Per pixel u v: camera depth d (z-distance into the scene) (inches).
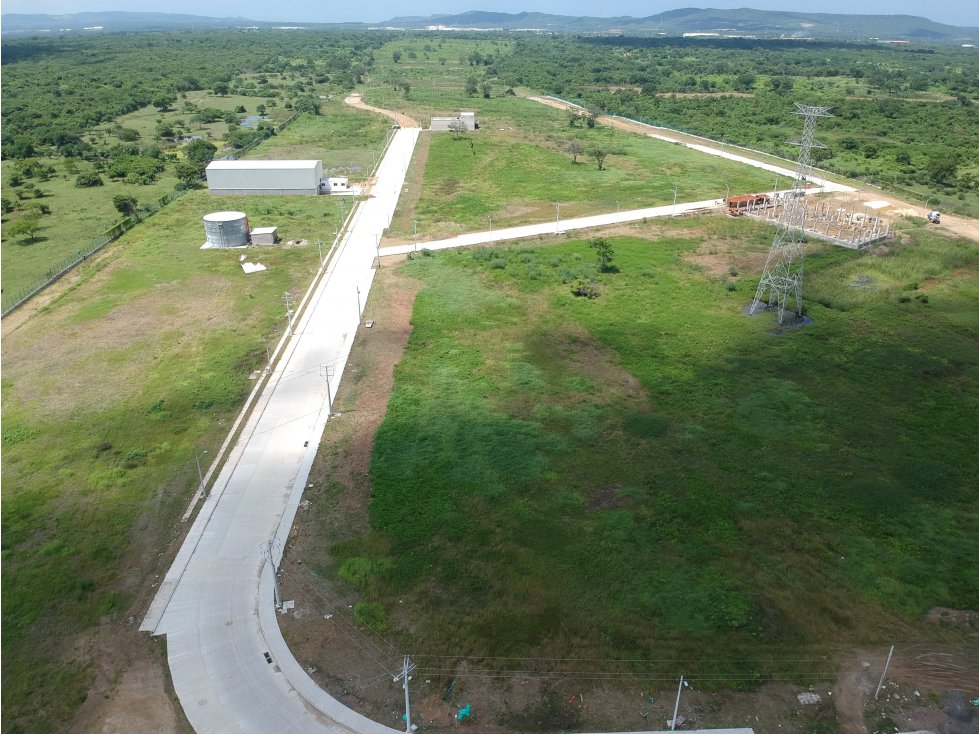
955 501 1382.9
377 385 1777.8
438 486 1393.9
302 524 1290.6
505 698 965.8
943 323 2164.1
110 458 1483.8
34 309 2203.5
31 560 1202.6
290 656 1022.4
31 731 914.7
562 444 1537.9
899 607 1132.5
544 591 1147.3
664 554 1235.2
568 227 3095.5
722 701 969.5
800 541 1268.5
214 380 1786.4
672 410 1683.1
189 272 2495.1
